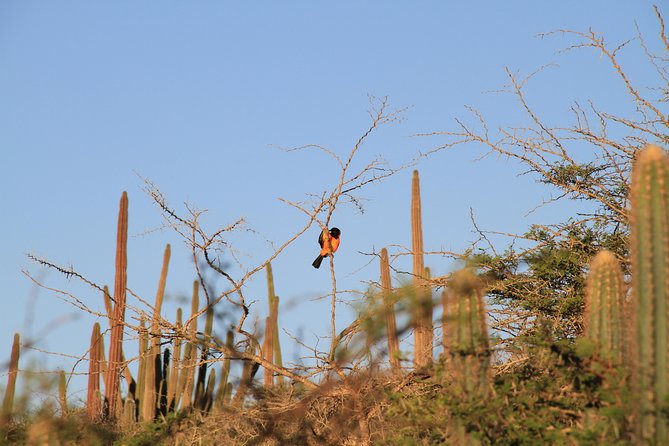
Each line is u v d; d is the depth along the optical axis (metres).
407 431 18.83
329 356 23.89
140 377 31.98
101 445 22.23
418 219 29.22
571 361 15.77
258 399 26.11
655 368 13.70
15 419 20.45
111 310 31.03
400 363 22.16
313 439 24.62
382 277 27.55
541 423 15.66
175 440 24.34
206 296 24.55
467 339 16.09
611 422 14.73
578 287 26.03
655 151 14.22
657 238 13.83
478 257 25.95
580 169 25.61
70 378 23.02
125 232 31.86
